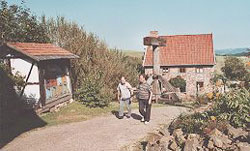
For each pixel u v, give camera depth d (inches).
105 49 782.5
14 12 735.1
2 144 334.0
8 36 691.4
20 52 477.7
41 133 379.6
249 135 225.9
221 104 289.9
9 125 432.1
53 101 546.6
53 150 301.0
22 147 318.0
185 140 253.6
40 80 505.4
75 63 706.2
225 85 320.2
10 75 484.7
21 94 504.4
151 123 404.2
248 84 305.1
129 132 358.0
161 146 260.7
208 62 1473.9
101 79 691.4
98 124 418.0
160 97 685.9
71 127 407.8
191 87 1503.4
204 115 289.7
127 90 446.3
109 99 592.7
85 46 732.7
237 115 260.7
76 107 553.6
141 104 400.8
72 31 757.3
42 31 759.1
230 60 1381.6
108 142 319.6
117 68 775.7
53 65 566.6
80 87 630.5
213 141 228.5
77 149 300.0
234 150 210.2
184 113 334.6
